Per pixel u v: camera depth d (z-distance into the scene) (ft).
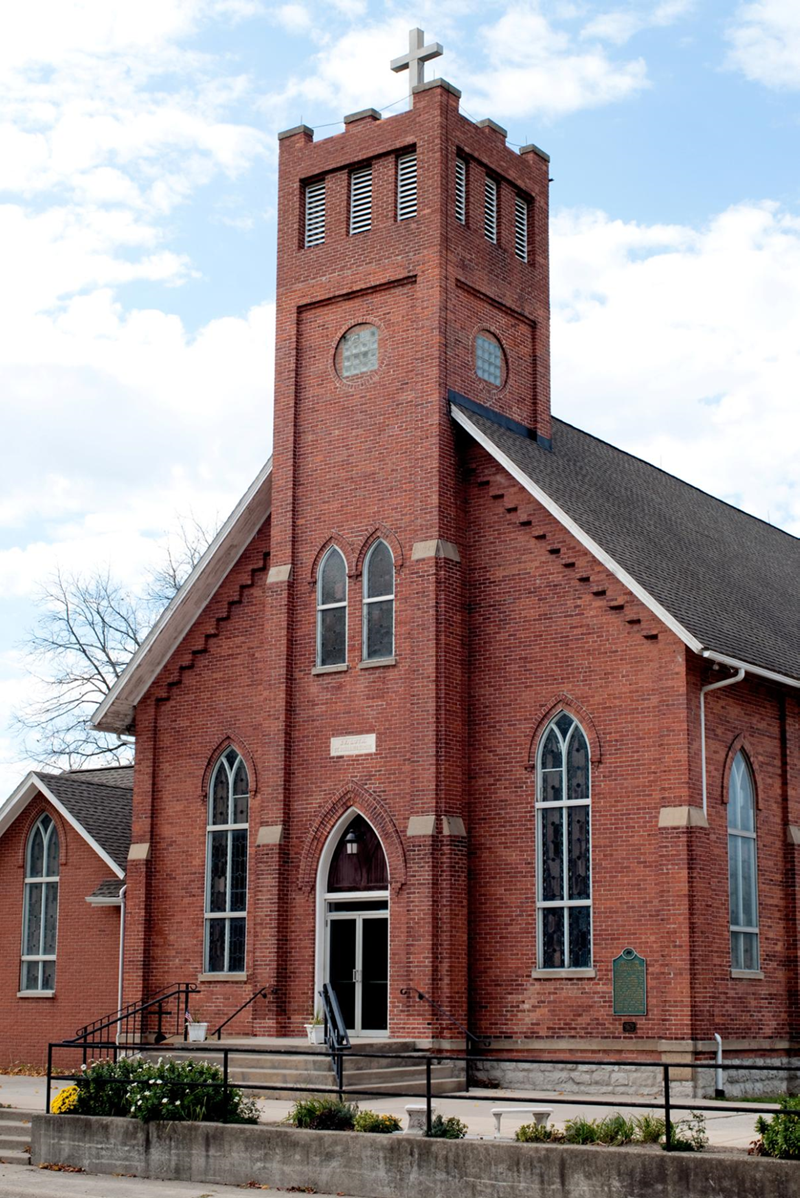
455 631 98.32
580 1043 89.97
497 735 97.19
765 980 94.73
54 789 119.96
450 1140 62.08
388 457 102.17
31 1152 75.46
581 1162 58.39
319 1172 65.31
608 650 93.50
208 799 109.60
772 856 97.81
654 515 116.26
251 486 109.60
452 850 94.58
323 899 100.32
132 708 115.03
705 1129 67.36
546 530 97.09
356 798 99.09
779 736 100.53
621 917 90.22
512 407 107.86
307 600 104.47
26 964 119.75
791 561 140.26
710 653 88.53
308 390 107.34
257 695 108.58
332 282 106.93
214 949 106.73
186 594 111.55
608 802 91.97
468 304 104.27
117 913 114.83
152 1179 70.18
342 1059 81.76
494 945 94.79
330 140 109.19
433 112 103.76
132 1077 75.20
